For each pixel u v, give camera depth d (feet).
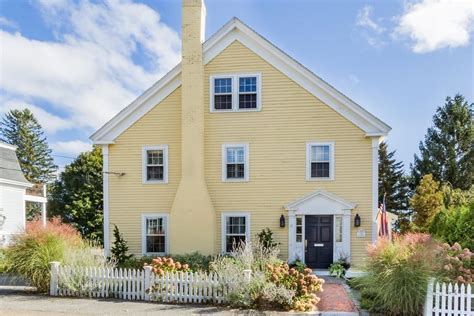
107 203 49.39
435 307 24.50
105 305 29.27
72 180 116.26
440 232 42.27
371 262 28.45
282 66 47.29
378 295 27.09
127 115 49.75
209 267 36.81
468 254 28.09
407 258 26.81
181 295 30.27
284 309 27.32
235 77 48.03
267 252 39.06
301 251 45.14
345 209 44.70
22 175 71.05
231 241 46.93
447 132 118.32
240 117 47.75
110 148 50.06
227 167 47.83
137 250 48.26
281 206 46.32
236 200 47.09
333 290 34.71
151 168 49.21
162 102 49.37
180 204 46.26
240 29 47.98
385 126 44.57
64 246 35.17
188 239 45.73
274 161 46.85
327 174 45.93
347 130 45.73
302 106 46.73
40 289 34.01
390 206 119.34
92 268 32.63
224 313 26.63
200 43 47.75
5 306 29.04
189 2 48.34
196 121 46.98
